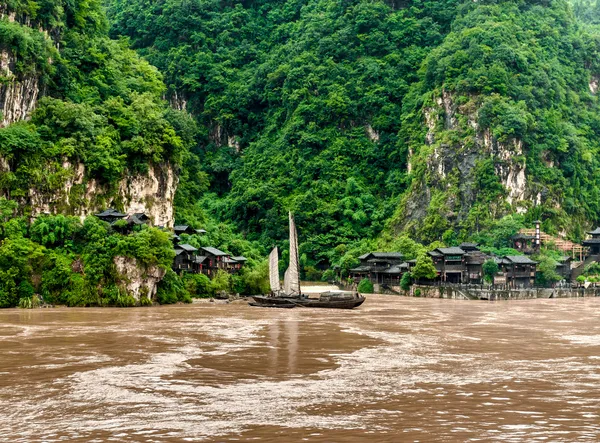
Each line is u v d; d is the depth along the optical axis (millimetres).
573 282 189125
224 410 45719
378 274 190375
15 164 133500
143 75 198375
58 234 129375
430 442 38719
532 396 49719
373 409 46031
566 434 40250
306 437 39656
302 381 54781
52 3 158625
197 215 199125
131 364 61438
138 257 126250
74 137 143000
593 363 63281
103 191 147125
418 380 55281
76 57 165500
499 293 154875
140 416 44188
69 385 52688
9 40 140750
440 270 177500
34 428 41438
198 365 61312
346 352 69250
